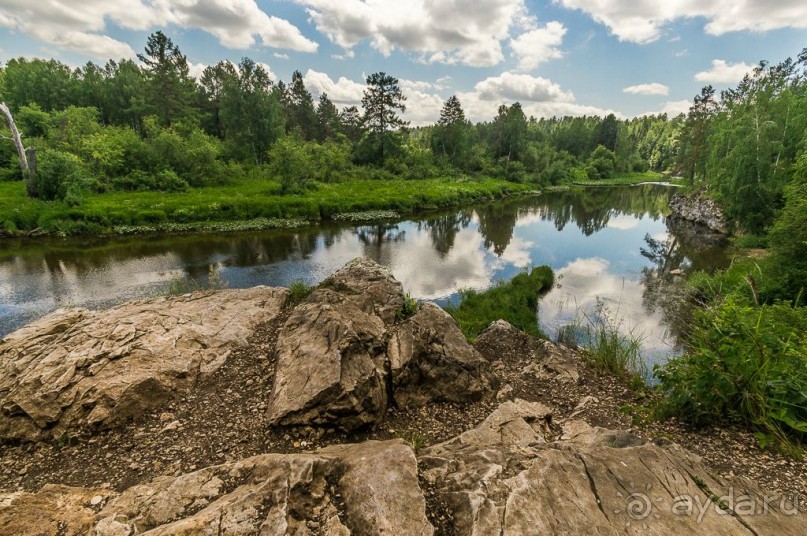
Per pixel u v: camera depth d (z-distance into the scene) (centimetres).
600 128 10569
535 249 2547
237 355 679
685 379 527
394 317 819
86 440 470
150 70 5672
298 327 686
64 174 2588
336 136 8019
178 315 757
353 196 3725
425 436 540
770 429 435
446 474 355
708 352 486
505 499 308
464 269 2030
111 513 304
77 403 491
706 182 4072
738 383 479
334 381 508
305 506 304
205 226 2628
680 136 6756
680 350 1130
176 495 321
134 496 326
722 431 469
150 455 443
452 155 7238
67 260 1875
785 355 466
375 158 6419
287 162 3631
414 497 310
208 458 437
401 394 609
